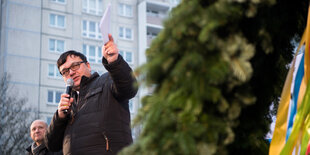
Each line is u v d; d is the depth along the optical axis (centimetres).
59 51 3341
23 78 3175
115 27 3575
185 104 133
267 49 151
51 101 3231
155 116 134
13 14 3256
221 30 140
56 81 3278
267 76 178
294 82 177
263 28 150
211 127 136
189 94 134
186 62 132
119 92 294
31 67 3222
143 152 132
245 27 150
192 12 137
